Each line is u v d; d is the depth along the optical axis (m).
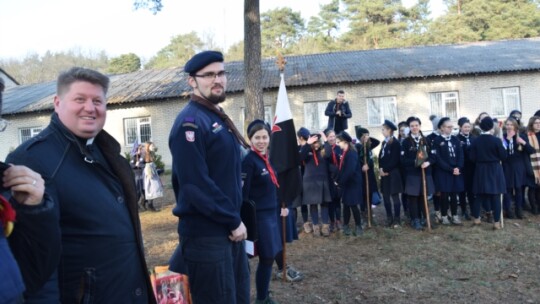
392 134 8.00
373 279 5.41
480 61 21.56
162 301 2.88
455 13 42.38
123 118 22.09
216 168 2.98
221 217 2.85
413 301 4.72
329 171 7.43
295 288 5.16
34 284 1.75
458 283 5.20
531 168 8.11
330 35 48.41
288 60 24.77
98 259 2.03
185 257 3.00
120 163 2.24
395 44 42.59
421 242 6.91
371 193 8.23
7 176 1.63
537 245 6.54
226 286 2.98
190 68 3.04
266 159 4.48
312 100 20.73
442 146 7.68
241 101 20.94
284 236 5.35
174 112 21.69
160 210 11.30
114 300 2.08
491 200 7.72
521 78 20.67
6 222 1.54
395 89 20.72
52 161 1.98
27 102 23.69
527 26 37.38
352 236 7.41
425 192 7.51
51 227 1.71
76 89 2.06
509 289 4.98
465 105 20.75
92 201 2.03
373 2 45.12
